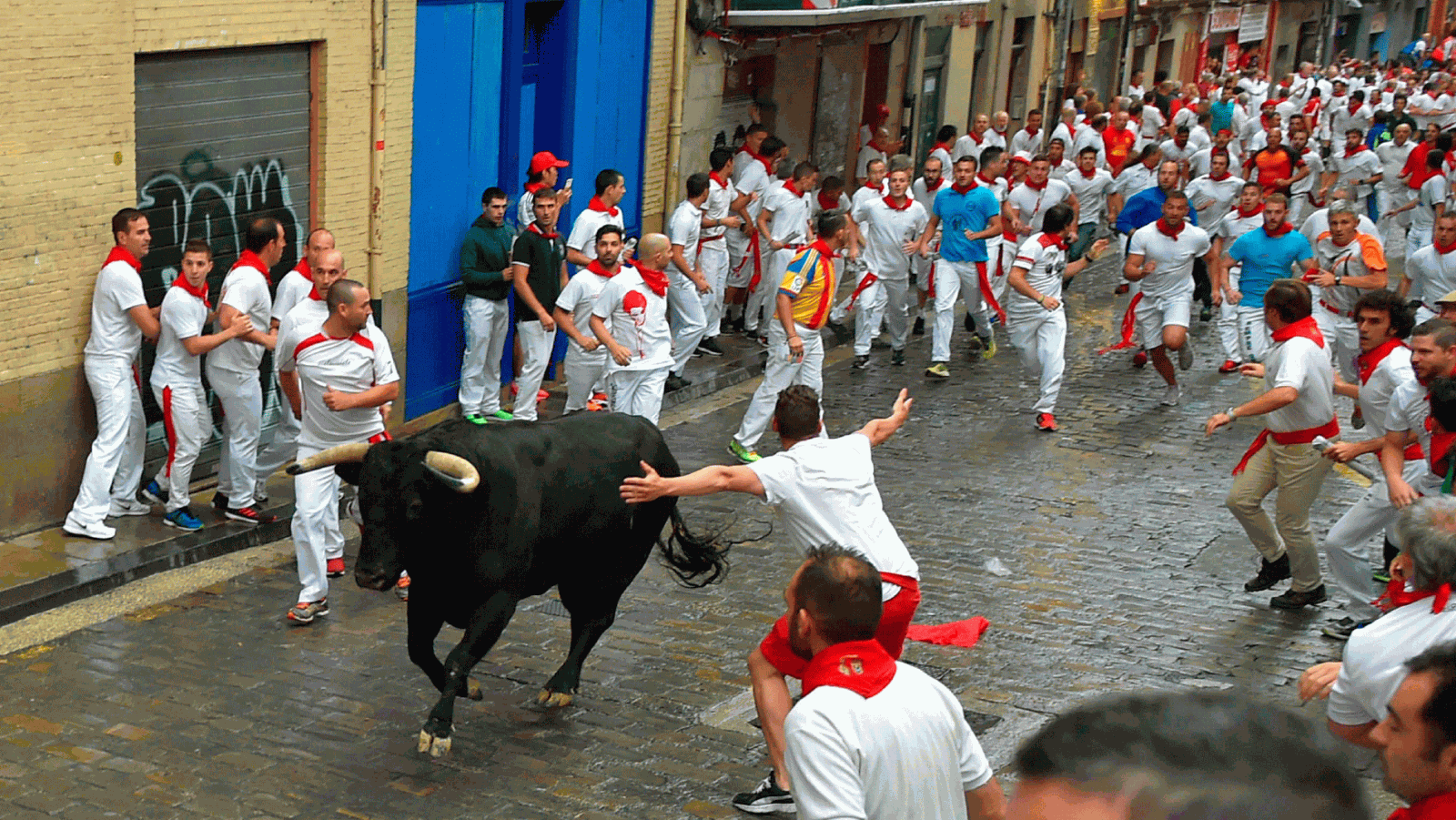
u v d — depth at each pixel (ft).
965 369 58.59
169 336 34.55
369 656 29.66
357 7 41.81
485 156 49.16
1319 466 32.81
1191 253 52.06
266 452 36.63
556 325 46.85
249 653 29.45
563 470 25.82
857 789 15.07
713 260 56.29
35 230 33.19
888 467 44.91
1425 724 11.34
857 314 57.00
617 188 48.44
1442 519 17.70
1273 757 4.08
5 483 33.55
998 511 41.16
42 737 25.16
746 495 42.19
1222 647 31.86
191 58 37.17
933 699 15.64
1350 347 51.90
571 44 52.34
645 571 35.40
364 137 43.04
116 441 34.53
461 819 23.08
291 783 24.03
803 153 72.84
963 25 89.97
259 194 40.16
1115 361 60.44
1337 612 34.19
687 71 60.95
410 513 23.65
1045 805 4.16
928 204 65.62
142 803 23.09
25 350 33.47
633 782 24.63
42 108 32.89
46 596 30.76
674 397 51.85
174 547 34.09
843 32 72.79
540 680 28.89
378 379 30.89
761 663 21.30
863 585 15.74
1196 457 47.60
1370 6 187.93
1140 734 4.16
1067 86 108.17
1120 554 37.93
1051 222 48.85
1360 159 89.20
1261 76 139.23
